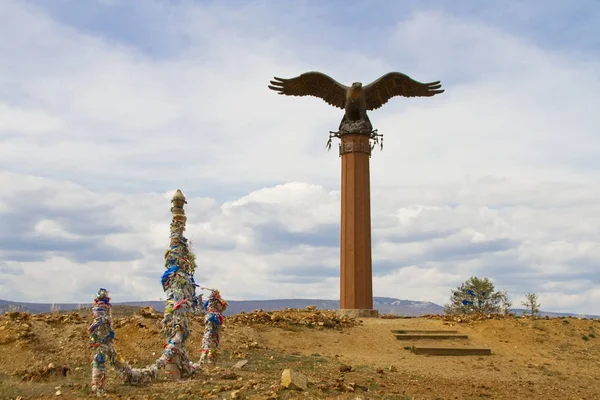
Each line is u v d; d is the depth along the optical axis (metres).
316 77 33.00
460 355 22.80
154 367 15.24
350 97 32.38
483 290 48.44
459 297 49.41
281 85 33.19
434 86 33.78
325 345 23.12
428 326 26.61
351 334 24.94
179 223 16.48
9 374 16.33
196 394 13.59
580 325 26.61
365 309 30.48
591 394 17.16
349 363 20.02
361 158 32.06
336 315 29.88
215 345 17.47
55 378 15.79
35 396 13.73
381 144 32.50
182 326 15.91
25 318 20.78
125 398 13.50
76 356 18.64
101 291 14.51
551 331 25.75
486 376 19.47
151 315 22.72
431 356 22.45
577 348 24.11
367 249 31.31
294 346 22.64
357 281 30.80
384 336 24.81
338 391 14.09
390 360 21.31
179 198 16.56
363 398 13.42
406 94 34.16
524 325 26.39
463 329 26.22
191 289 16.38
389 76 33.12
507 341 24.62
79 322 21.56
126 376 14.65
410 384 16.42
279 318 25.64
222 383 14.91
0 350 18.41
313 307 31.80
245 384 14.52
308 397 13.30
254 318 25.39
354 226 31.33
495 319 27.39
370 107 34.16
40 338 19.41
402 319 28.91
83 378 15.96
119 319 22.42
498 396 15.80
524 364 21.78
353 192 31.66
